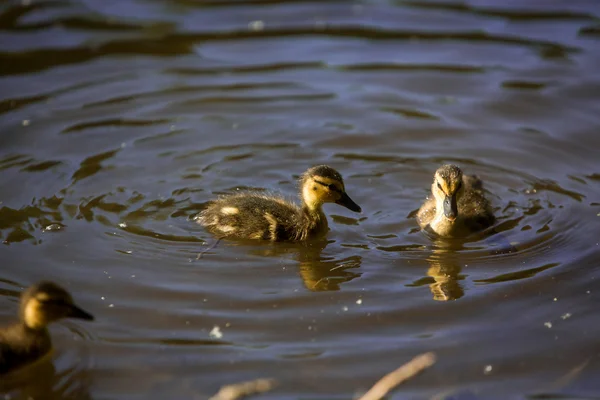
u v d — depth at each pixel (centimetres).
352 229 1361
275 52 2005
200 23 2144
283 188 1472
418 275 1215
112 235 1305
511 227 1345
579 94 1783
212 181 1484
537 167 1528
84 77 1862
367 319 1105
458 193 1344
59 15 2158
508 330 1082
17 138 1597
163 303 1133
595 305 1129
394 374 862
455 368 1010
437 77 1880
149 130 1650
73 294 1148
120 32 2081
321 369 1005
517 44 2023
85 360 1023
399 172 1529
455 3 2259
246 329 1080
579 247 1273
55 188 1434
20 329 1034
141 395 962
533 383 983
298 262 1252
